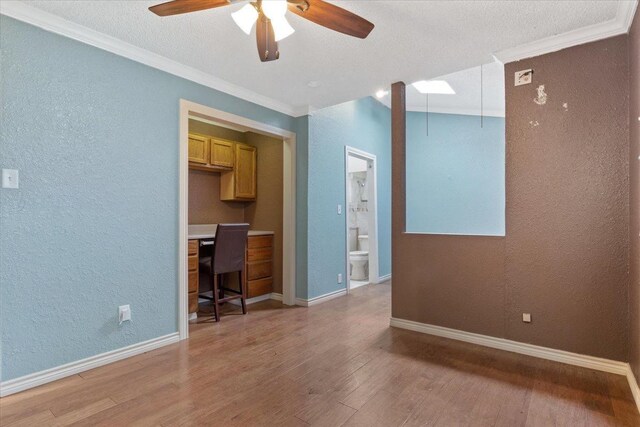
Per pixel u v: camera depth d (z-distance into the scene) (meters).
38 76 2.09
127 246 2.51
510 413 1.79
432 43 2.44
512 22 2.18
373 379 2.16
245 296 3.88
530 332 2.52
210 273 3.46
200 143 3.86
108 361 2.39
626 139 2.18
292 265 4.00
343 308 3.86
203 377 2.19
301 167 3.98
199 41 2.42
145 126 2.61
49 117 2.14
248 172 4.38
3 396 1.95
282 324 3.27
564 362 2.38
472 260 2.78
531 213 2.51
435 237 2.97
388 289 4.89
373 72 2.94
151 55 2.60
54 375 2.15
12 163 2.00
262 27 1.79
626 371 2.16
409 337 2.91
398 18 2.13
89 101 2.31
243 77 3.04
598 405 1.86
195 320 3.39
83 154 2.28
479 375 2.21
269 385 2.08
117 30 2.28
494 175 5.27
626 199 2.18
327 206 4.27
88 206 2.31
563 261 2.40
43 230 2.12
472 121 5.37
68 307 2.22
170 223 2.78
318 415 1.78
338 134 4.51
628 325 2.17
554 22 2.18
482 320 2.73
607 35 2.23
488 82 4.35
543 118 2.46
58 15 2.10
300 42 2.42
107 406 1.86
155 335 2.67
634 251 2.02
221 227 3.35
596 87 2.28
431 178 5.48
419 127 5.54
